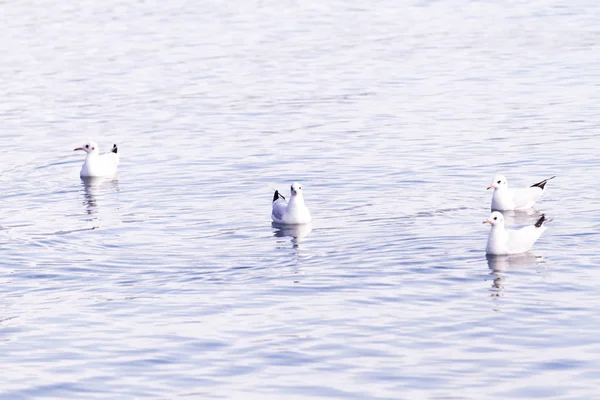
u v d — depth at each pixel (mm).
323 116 50625
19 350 23844
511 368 22297
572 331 24094
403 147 43844
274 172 40469
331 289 27312
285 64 64875
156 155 44094
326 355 23172
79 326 25172
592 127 46344
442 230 32250
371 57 66625
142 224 34062
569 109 50344
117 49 71250
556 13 82250
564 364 22422
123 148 45688
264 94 56344
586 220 32875
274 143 45375
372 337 24062
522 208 34531
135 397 21406
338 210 35094
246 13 86188
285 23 80938
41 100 56250
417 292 26906
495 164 40594
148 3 92375
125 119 51406
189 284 27969
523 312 25312
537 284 27188
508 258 29375
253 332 24531
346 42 72375
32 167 42906
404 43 71438
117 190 38875
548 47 68188
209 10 88000
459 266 28844
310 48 70312
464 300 26234
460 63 63781
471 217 33688
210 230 33156
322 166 41094
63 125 50531
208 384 21906
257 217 34562
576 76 58562
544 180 35938
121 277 28688
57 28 80188
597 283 27125
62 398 21438
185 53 69250
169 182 39656
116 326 25109
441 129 47094
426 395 21172
